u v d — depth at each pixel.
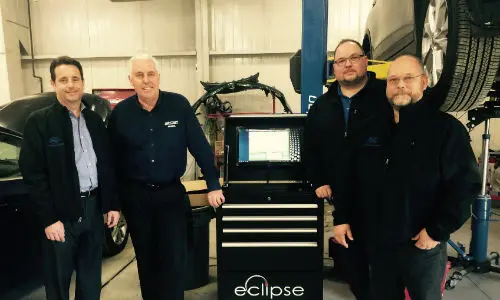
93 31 6.02
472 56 1.60
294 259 1.86
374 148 1.48
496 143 5.08
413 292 1.39
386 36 2.60
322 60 2.40
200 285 2.45
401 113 1.34
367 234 1.50
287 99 5.79
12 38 5.80
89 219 1.65
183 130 1.80
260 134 1.96
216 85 5.03
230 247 1.87
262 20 5.68
